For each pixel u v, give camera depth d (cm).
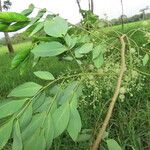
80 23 34
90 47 25
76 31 28
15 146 18
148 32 30
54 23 23
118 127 65
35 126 19
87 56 28
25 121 19
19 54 24
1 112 19
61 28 23
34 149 18
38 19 23
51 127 19
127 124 62
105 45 26
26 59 25
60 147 60
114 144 20
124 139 60
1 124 19
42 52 22
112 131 62
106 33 27
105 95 67
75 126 19
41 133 19
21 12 24
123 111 68
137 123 65
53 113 19
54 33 23
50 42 23
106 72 26
